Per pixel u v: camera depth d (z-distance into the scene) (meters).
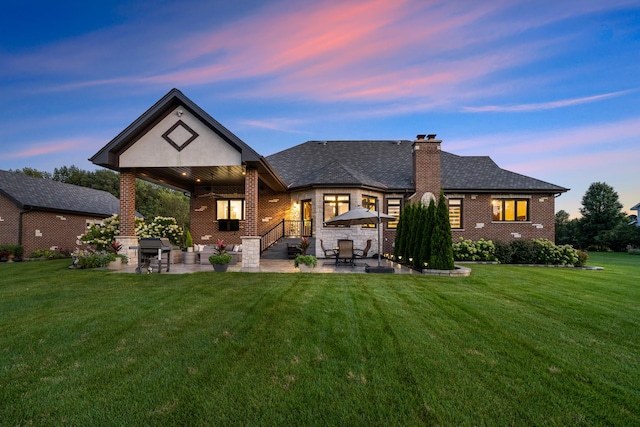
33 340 4.39
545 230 18.09
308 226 17.36
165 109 11.98
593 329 5.12
